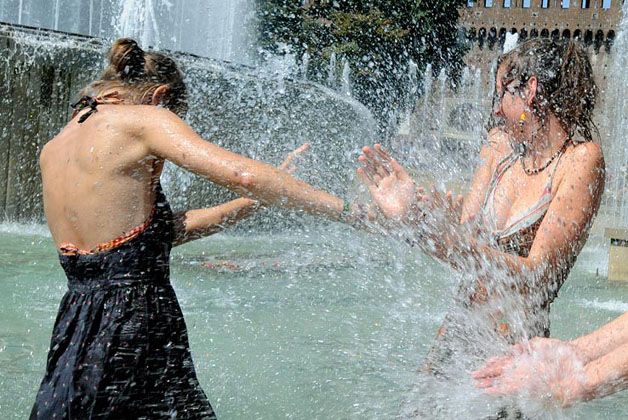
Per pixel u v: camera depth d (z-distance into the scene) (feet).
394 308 22.17
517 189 12.47
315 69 173.68
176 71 12.28
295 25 172.76
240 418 13.67
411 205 10.76
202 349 18.31
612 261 36.35
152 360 10.87
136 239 10.99
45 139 43.70
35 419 10.68
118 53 11.94
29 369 16.56
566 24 350.84
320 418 13.55
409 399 12.67
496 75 12.95
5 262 29.86
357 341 18.71
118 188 10.96
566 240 11.76
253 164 10.63
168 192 44.47
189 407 11.21
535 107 12.32
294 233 38.42
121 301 10.82
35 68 42.98
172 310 11.22
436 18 190.70
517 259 11.56
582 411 13.34
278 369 16.53
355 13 181.27
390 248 29.91
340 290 25.64
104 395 10.59
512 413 10.37
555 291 11.98
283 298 25.02
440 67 192.65
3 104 42.19
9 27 44.11
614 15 340.18
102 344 10.66
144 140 10.98
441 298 22.63
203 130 49.26
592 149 12.04
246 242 38.29
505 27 353.31
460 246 11.19
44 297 23.95
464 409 11.44
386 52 181.88
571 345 9.12
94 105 11.54
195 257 33.83
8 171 42.68
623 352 8.62
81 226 11.05
